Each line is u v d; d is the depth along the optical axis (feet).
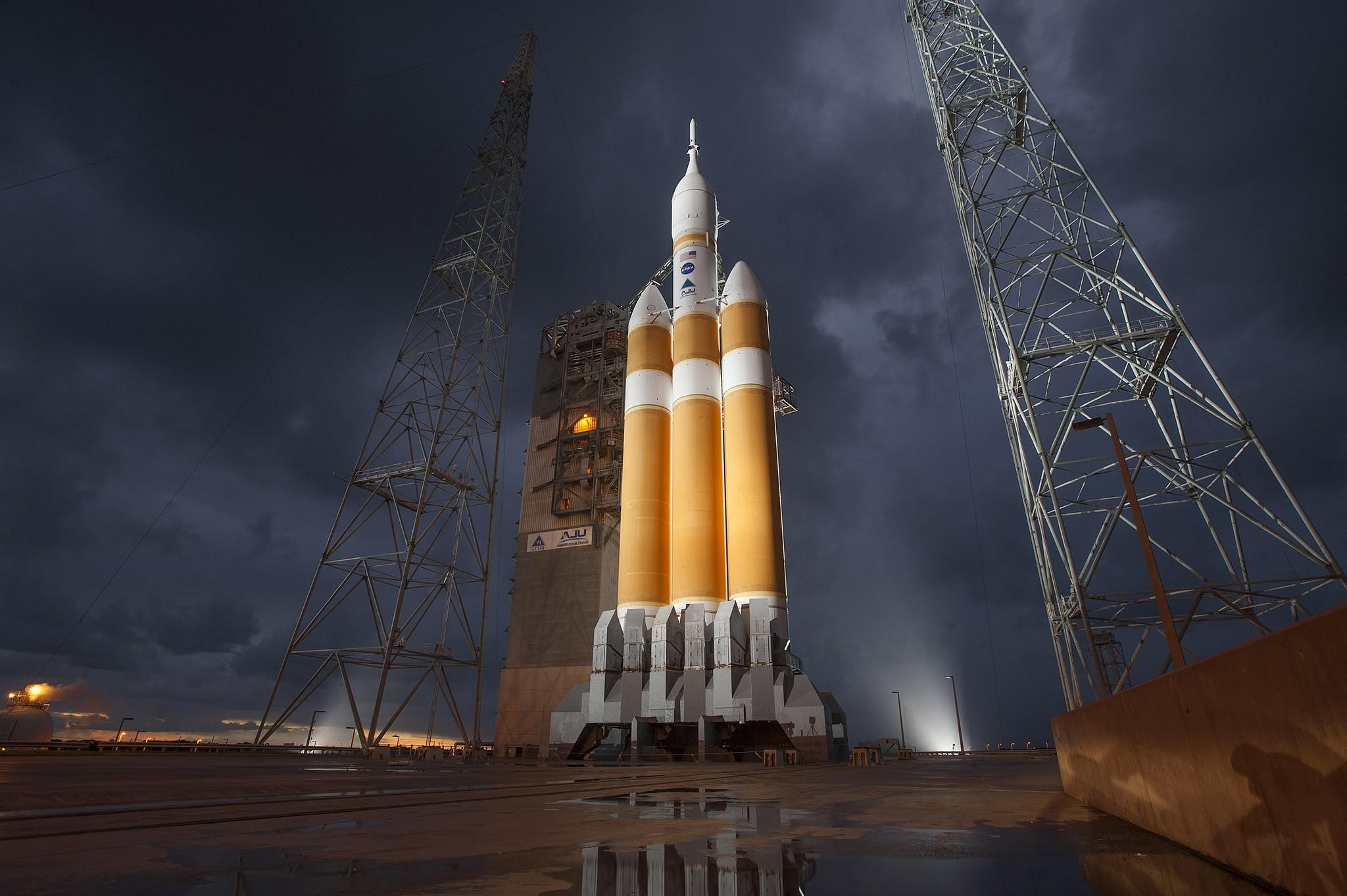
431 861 22.77
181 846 25.29
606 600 194.90
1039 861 23.52
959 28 154.10
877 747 149.79
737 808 42.06
